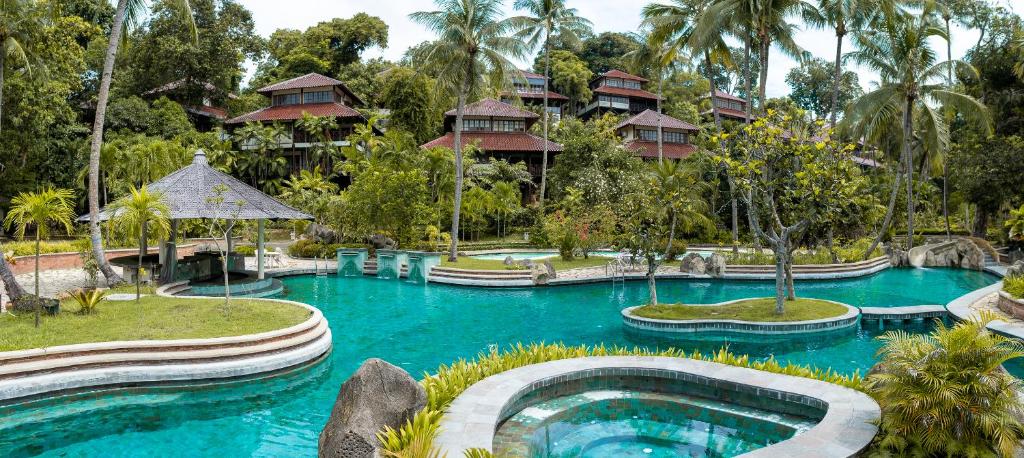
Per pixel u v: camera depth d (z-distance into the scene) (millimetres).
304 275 28688
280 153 56500
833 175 15953
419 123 58062
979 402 7227
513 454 8422
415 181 33000
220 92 60594
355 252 28703
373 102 66875
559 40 48469
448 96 33844
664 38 32500
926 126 33719
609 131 49375
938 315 18078
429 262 26859
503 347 15141
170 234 21547
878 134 31859
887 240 41594
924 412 7488
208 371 11734
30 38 27031
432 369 13164
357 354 14453
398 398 7777
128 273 22062
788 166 16703
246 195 22719
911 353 7969
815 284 26688
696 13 30750
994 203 37000
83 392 11039
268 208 22766
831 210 15859
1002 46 37219
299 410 10930
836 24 31453
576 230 33500
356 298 22531
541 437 9172
